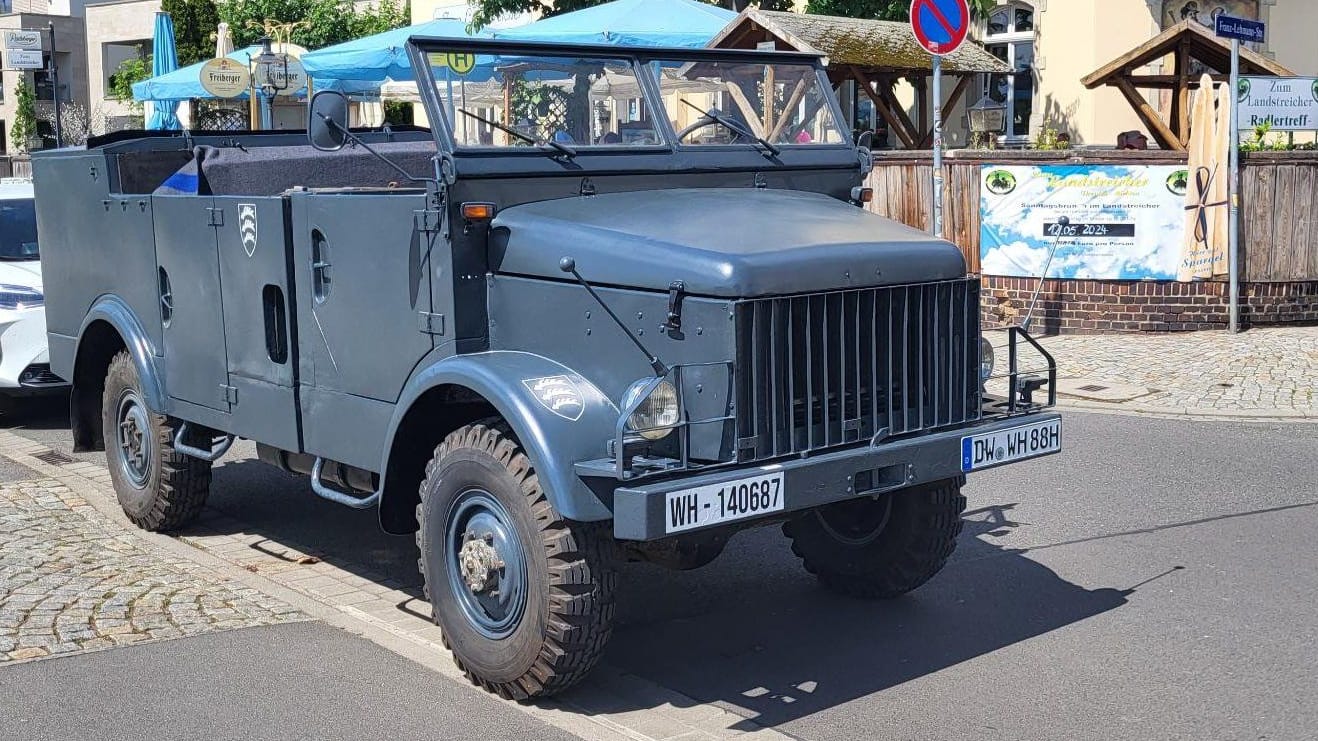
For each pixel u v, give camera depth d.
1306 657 5.45
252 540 7.49
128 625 5.86
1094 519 7.55
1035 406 5.73
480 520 5.09
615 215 5.29
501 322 5.34
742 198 5.72
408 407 5.32
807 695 5.18
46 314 8.19
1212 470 8.55
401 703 5.03
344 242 5.75
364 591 6.55
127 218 7.23
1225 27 12.53
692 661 5.58
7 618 5.92
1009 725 4.84
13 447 10.01
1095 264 13.44
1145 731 4.77
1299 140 16.94
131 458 7.53
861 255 5.01
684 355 4.79
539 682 4.92
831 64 15.95
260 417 6.38
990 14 21.45
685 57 6.10
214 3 36.47
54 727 4.78
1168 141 16.19
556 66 5.69
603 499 4.70
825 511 6.25
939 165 11.80
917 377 5.23
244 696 5.07
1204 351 12.35
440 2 28.70
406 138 8.28
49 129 43.00
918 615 6.09
